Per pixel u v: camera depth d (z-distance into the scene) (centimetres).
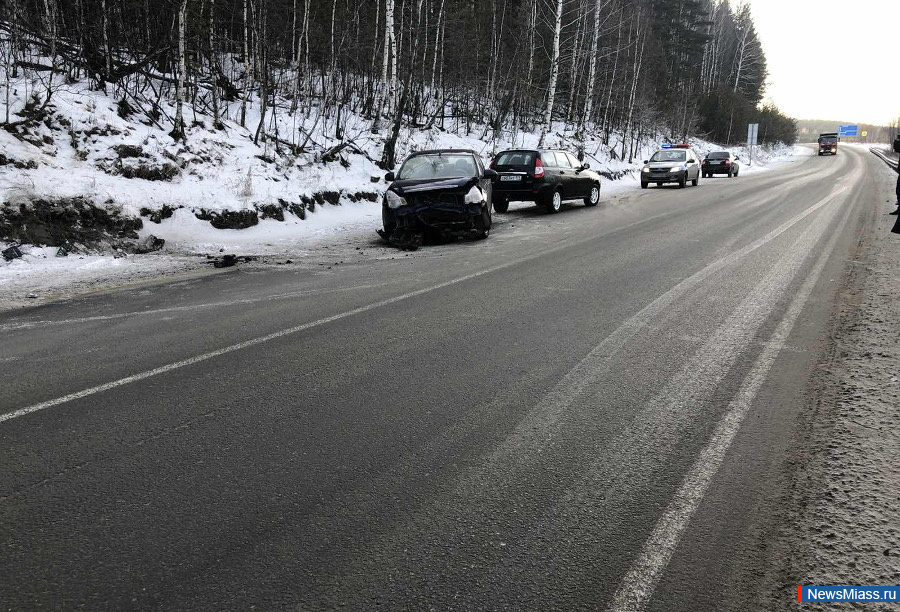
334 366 399
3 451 286
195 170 1296
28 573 200
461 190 977
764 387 353
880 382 353
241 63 2355
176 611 183
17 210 888
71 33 1492
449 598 187
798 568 201
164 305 599
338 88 2416
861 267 678
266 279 728
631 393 348
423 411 327
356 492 249
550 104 2486
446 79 2962
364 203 1547
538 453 280
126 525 227
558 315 517
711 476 258
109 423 316
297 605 185
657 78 5009
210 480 259
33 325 530
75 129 1176
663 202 1645
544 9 3578
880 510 230
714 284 619
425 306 561
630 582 194
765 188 2022
